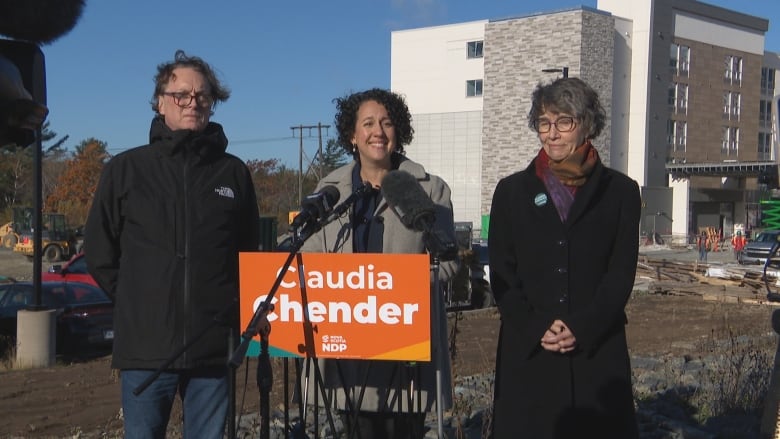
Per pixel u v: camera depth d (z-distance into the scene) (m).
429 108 57.47
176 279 3.64
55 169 73.00
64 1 2.55
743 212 57.75
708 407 7.31
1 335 14.31
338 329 3.40
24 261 40.84
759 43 61.03
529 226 3.70
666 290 23.34
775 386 5.04
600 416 3.58
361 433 4.00
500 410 3.76
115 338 3.70
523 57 50.50
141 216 3.67
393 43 58.81
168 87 3.71
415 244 3.91
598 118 3.65
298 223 3.42
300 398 3.78
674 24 54.25
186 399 3.78
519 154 50.84
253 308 3.45
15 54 2.66
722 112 58.44
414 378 3.83
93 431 7.88
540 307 3.65
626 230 3.65
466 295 15.43
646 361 10.45
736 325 15.30
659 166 53.25
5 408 9.02
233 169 3.89
